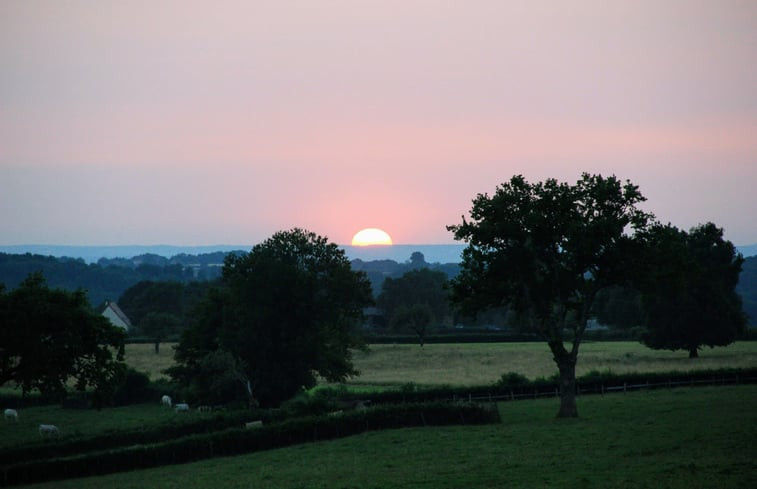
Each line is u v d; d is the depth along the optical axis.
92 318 78.44
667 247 77.44
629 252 77.56
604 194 76.56
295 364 104.06
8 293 78.94
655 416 71.25
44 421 97.75
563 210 78.06
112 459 62.12
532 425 70.50
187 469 60.38
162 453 63.62
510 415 81.19
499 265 79.31
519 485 47.22
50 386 76.25
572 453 55.84
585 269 78.94
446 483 49.16
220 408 100.44
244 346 103.00
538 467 51.91
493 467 52.84
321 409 80.12
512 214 78.81
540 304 79.81
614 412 76.62
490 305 82.00
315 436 69.19
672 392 92.38
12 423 96.50
